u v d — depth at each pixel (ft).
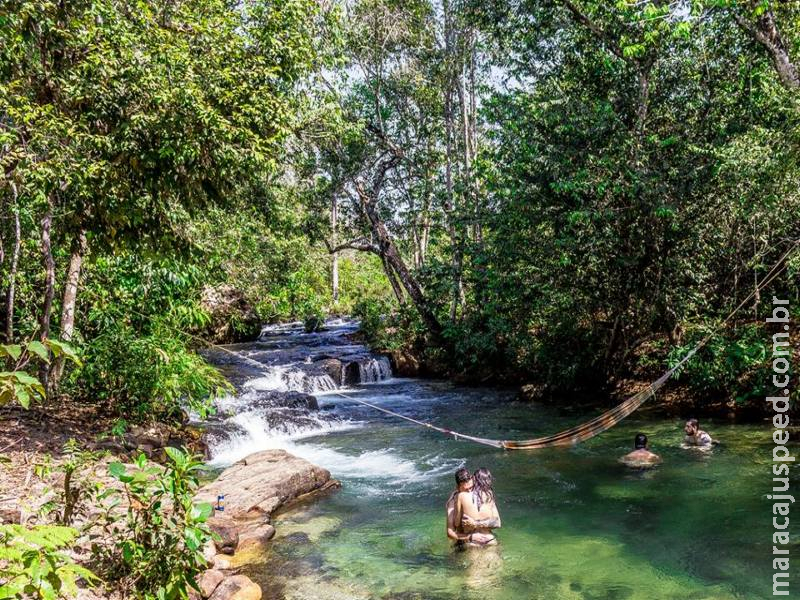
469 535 20.95
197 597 16.05
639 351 47.70
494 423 41.27
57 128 21.20
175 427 34.27
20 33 21.54
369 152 65.00
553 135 42.11
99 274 33.65
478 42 61.11
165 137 21.95
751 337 37.83
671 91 43.55
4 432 25.08
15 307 34.24
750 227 39.11
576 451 32.22
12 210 26.30
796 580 17.24
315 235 69.15
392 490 27.35
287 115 25.49
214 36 23.93
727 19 39.09
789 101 33.12
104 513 15.97
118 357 30.45
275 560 19.70
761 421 35.68
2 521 16.10
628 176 38.11
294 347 75.20
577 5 42.96
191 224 37.81
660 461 29.30
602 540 20.63
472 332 58.34
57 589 10.41
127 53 21.53
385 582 17.97
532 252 45.21
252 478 26.03
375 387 59.16
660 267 41.14
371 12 61.87
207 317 35.73
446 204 65.21
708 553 19.22
